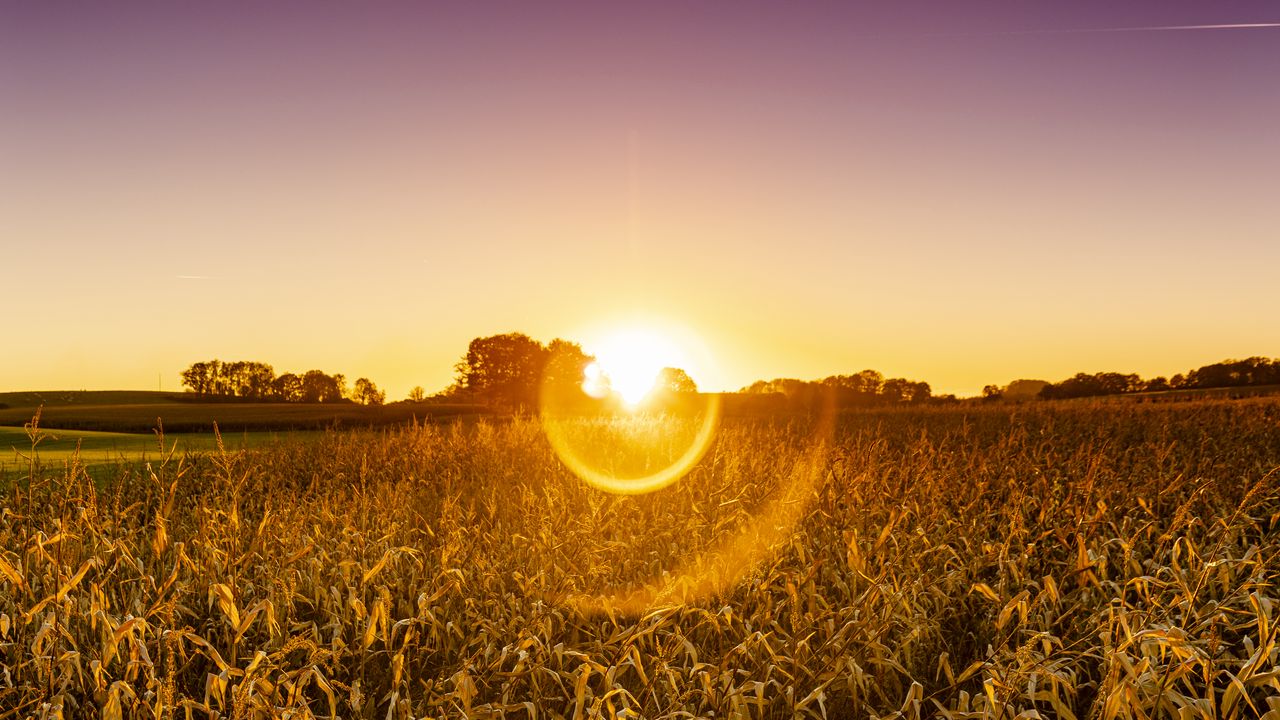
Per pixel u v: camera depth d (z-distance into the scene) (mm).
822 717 4383
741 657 5051
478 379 99000
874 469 9734
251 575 6637
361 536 7125
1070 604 5926
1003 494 9945
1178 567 5488
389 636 5543
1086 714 4762
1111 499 8734
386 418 50031
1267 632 3912
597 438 17750
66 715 4594
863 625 4816
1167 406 28406
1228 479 10812
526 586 5945
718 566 6438
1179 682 4836
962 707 4164
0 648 4797
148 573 6379
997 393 65938
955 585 6164
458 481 12781
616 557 7141
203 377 134500
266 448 16094
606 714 4371
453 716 4363
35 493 8789
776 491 9672
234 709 3912
